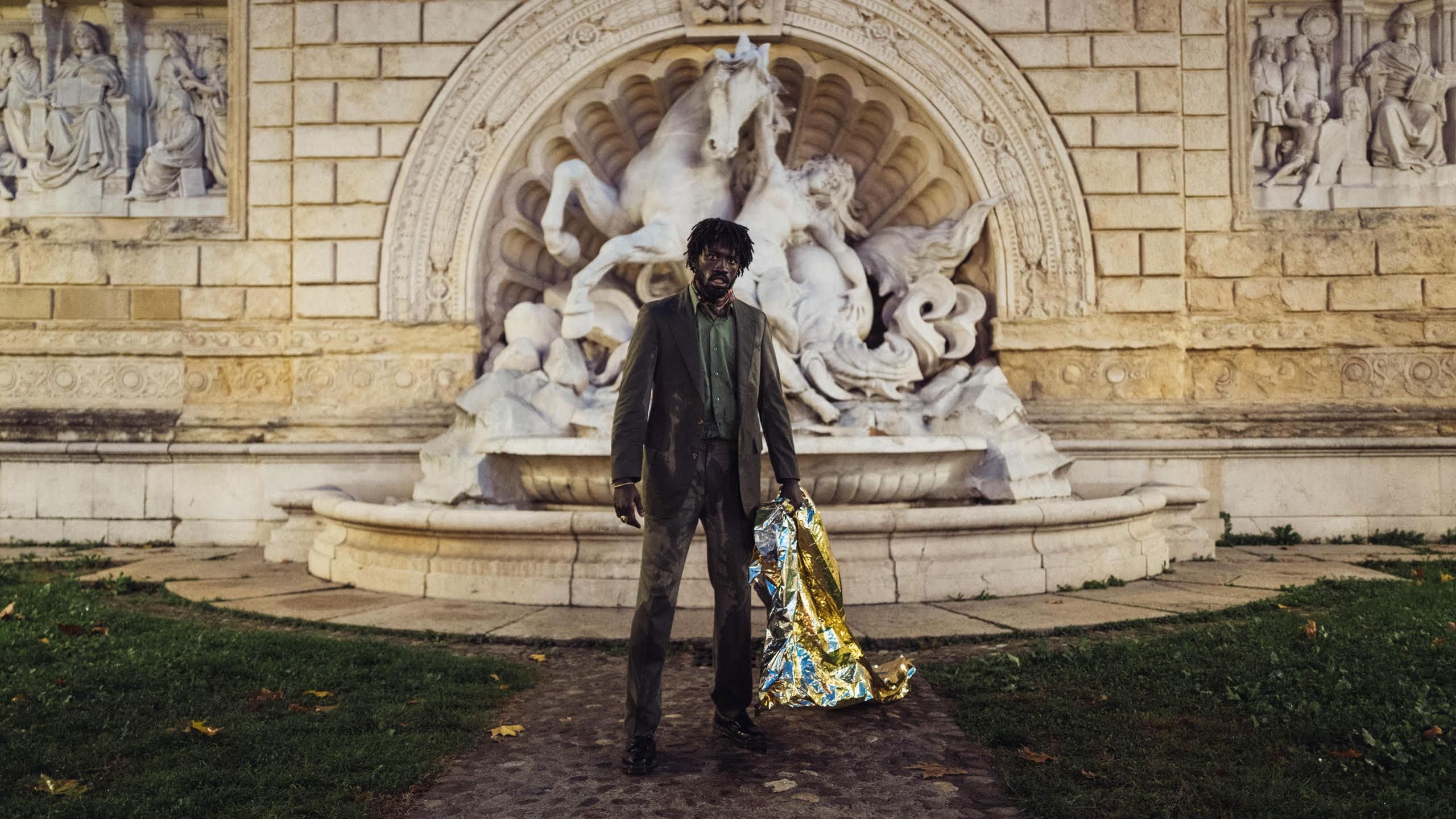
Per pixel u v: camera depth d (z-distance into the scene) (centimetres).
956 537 783
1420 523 1115
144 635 618
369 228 1134
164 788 365
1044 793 363
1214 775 380
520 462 855
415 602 761
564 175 1033
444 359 1122
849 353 1027
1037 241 1130
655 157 1069
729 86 991
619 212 1076
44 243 1166
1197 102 1144
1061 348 1120
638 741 397
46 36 1191
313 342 1132
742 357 416
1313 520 1112
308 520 1005
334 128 1139
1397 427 1116
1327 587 785
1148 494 920
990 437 922
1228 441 1097
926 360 1102
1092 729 436
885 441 805
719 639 422
